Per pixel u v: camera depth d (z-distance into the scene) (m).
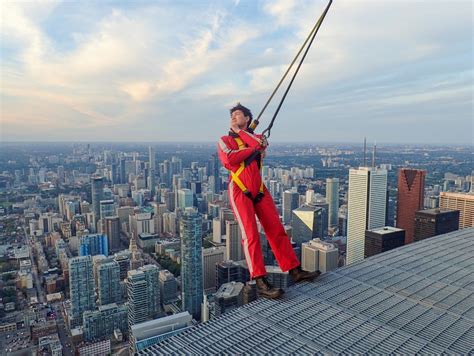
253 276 6.84
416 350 6.07
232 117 6.55
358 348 6.13
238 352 6.05
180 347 6.27
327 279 8.94
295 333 6.60
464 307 7.61
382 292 8.27
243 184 6.45
